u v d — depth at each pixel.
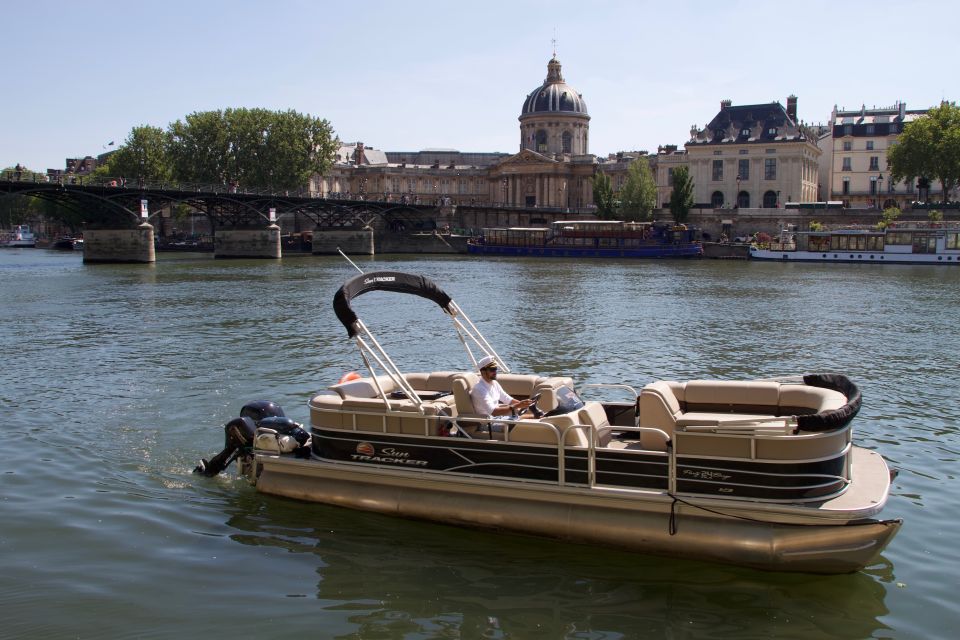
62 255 108.25
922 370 23.19
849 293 49.62
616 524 10.03
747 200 128.75
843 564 9.25
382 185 180.00
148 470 13.53
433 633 8.46
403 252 118.75
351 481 11.62
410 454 11.16
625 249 101.12
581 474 10.22
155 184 112.12
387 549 10.41
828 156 137.62
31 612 8.87
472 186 185.12
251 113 120.69
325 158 126.88
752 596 9.15
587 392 20.67
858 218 107.62
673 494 9.78
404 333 30.59
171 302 42.38
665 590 9.29
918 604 9.01
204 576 9.73
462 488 10.88
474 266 82.00
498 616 8.79
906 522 11.38
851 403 9.67
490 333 30.91
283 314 36.66
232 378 21.33
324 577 9.70
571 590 9.32
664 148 147.50
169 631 8.49
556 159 168.12
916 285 56.12
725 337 30.16
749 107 131.12
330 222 116.75
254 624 8.63
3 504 12.00
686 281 60.44
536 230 109.12
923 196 125.19
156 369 22.67
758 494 9.46
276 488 12.03
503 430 10.81
